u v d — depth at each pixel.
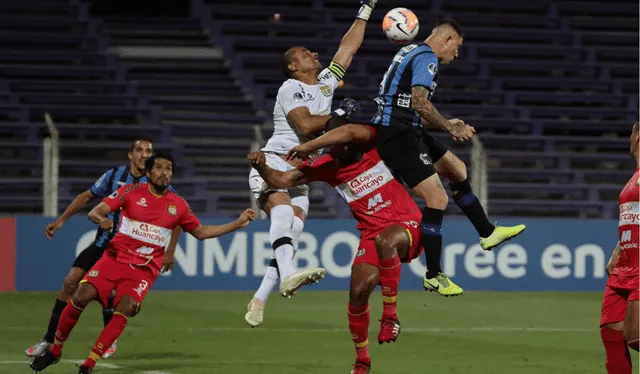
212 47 60.31
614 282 16.56
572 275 42.56
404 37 19.34
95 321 32.19
